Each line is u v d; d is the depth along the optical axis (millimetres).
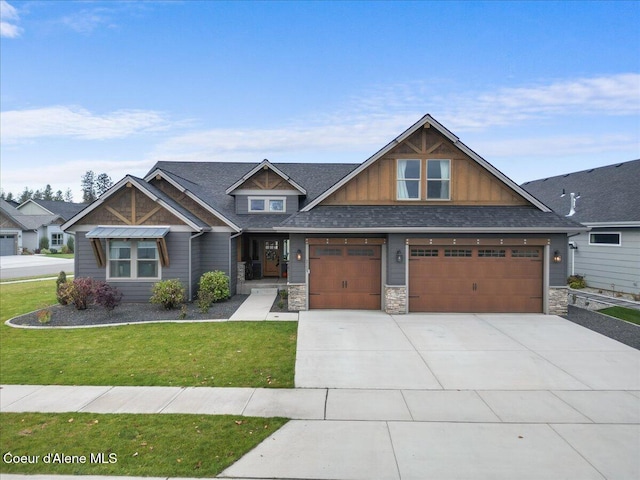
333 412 6309
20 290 19172
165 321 12203
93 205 14836
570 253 19672
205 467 4809
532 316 13055
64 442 5363
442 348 9727
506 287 13555
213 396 6910
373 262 13969
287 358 8938
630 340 10367
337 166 23359
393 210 14344
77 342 10086
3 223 43219
